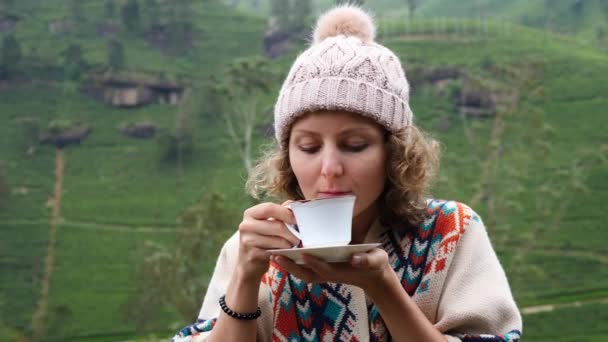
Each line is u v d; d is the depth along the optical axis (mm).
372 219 1706
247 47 70562
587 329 36938
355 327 1640
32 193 54219
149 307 39406
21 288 45219
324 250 1329
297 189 1790
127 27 71688
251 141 53969
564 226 43062
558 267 41094
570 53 60750
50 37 69938
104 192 54406
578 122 50938
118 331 40125
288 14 72062
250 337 1558
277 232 1439
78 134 59781
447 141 51625
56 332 41062
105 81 64188
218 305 1765
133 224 50844
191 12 73938
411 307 1474
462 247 1653
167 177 54656
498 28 66188
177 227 50031
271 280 1702
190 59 68375
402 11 97125
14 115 61406
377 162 1558
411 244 1670
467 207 1713
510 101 43438
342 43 1617
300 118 1573
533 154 41969
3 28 70938
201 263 24797
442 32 65062
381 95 1544
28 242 49438
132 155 58156
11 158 57031
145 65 66562
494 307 1587
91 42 69688
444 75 58812
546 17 81312
